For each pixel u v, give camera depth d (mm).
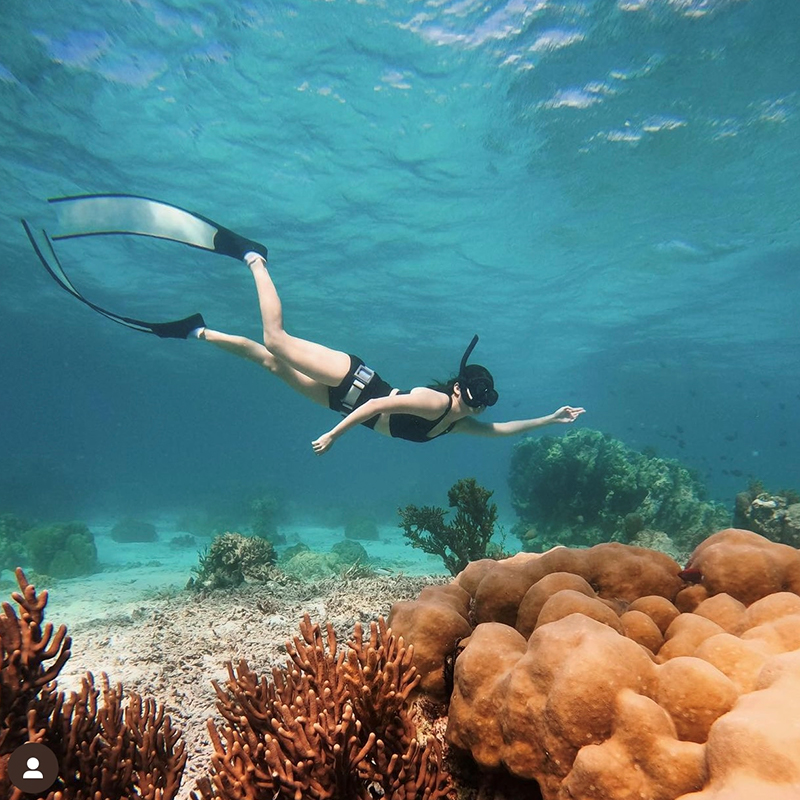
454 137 14203
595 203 17531
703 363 39125
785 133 13648
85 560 15711
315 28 10828
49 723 2824
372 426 4863
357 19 10617
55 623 8945
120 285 26234
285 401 59875
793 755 1697
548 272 23297
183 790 3297
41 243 4914
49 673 2852
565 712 2287
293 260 22344
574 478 15977
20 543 18312
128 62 11828
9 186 17250
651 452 19266
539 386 53344
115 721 3049
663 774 2033
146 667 5230
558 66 11633
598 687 2266
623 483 14898
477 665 2838
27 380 60688
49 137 14562
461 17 10562
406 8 10383
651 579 3797
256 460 105938
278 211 18312
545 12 10352
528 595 3555
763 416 62094
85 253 22125
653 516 15023
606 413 57000
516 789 2717
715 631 2826
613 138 14133
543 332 32781
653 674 2359
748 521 13078
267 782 2418
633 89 12289
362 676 2543
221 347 4805
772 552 3562
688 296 25609
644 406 51531
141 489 43938
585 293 25891
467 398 4648
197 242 4855
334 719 2471
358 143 14531
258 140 14453
